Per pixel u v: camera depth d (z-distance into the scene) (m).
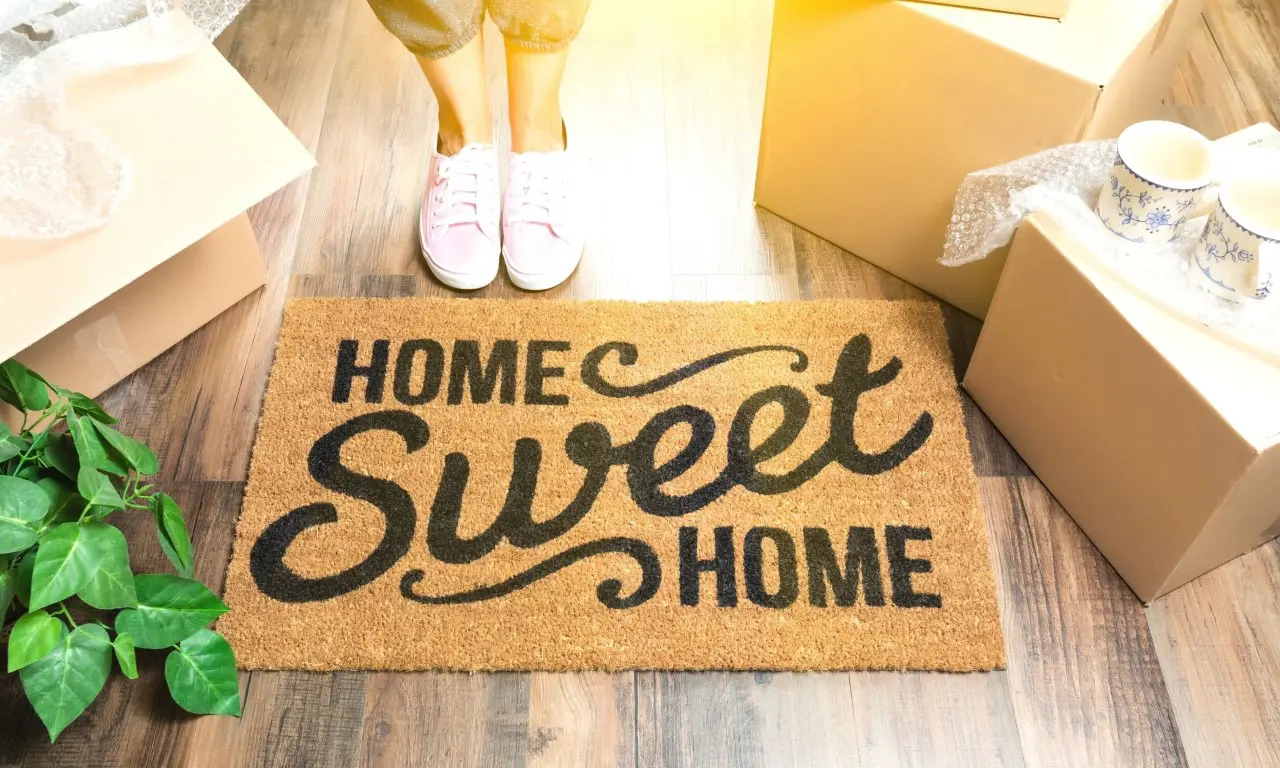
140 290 1.20
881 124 1.22
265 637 1.07
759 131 1.54
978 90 1.11
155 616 0.98
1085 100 1.05
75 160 1.05
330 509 1.16
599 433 1.22
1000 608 1.11
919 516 1.16
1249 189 1.00
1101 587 1.13
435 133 1.52
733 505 1.16
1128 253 1.02
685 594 1.10
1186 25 1.29
